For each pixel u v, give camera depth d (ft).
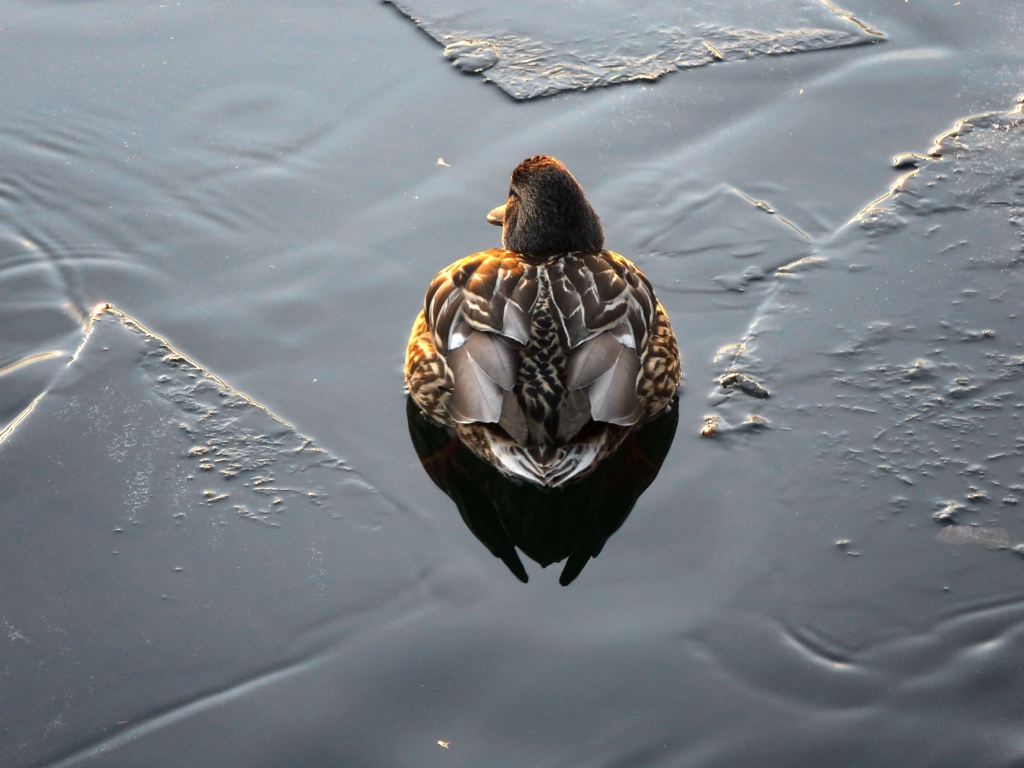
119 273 27.20
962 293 26.03
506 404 20.90
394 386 24.20
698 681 17.66
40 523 20.93
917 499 21.06
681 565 19.93
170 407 23.48
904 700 17.34
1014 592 19.11
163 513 21.13
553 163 25.27
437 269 26.86
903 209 28.55
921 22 35.70
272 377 24.31
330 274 26.84
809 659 18.04
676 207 28.91
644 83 33.12
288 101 32.30
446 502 21.66
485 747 16.66
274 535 20.71
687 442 22.66
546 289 22.00
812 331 25.21
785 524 20.67
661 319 24.03
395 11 36.27
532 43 34.81
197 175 29.96
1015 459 21.80
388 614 19.07
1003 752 16.46
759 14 36.32
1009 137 30.78
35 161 30.53
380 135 31.09
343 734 16.96
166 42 34.81
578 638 18.48
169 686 17.87
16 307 26.30
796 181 29.66
